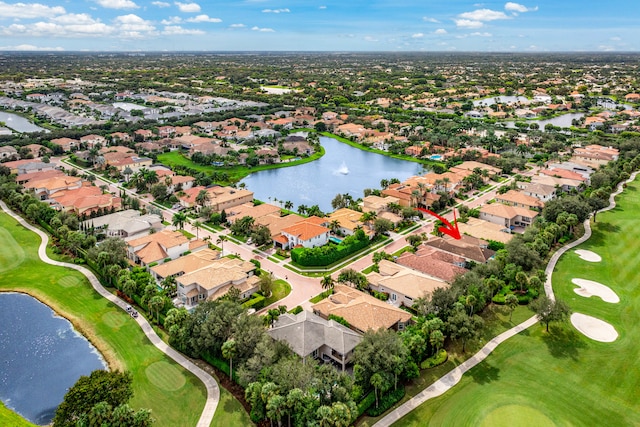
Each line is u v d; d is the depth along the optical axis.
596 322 102.31
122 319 104.62
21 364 91.00
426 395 79.75
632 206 178.12
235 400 78.69
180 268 120.56
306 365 75.88
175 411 76.31
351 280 114.44
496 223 163.88
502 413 75.25
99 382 69.00
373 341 79.75
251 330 83.31
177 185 199.88
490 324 101.62
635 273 125.00
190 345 88.50
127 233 147.00
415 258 126.25
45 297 114.31
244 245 146.25
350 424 72.38
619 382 83.38
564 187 196.75
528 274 123.31
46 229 155.12
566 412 75.94
